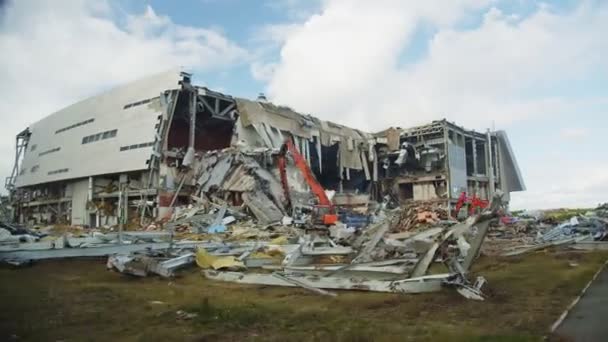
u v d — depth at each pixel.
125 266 12.95
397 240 15.98
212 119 52.50
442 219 34.03
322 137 58.62
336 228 24.09
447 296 9.12
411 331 6.41
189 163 45.47
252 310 7.89
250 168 40.03
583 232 24.86
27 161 69.69
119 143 49.88
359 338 6.01
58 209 59.81
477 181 67.38
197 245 17.98
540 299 8.77
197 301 8.94
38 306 8.48
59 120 64.38
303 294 9.82
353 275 11.43
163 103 46.84
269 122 51.31
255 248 17.97
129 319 7.41
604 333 6.09
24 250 14.92
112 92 54.94
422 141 62.78
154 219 42.12
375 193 65.81
